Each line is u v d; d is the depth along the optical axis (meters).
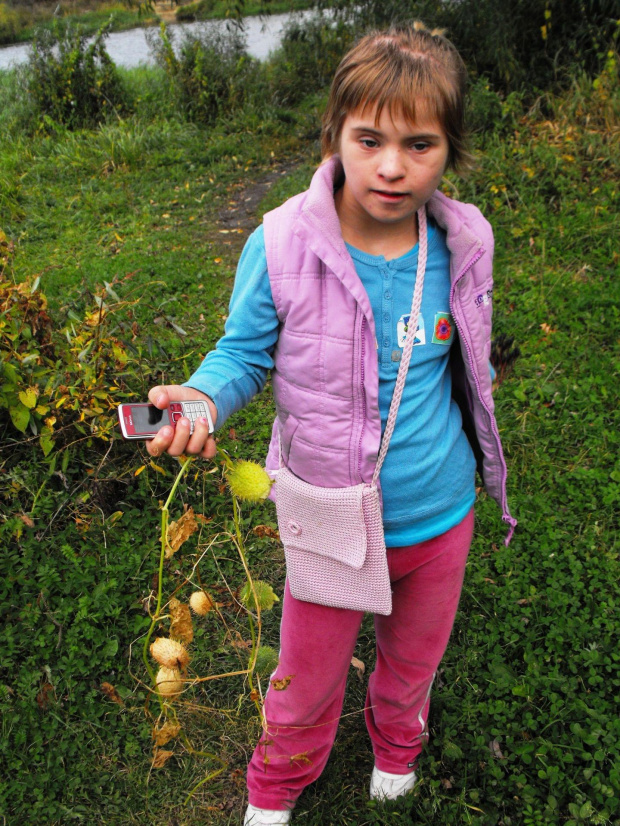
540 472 3.67
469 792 2.41
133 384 3.80
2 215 6.97
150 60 14.22
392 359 1.75
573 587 3.06
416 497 1.87
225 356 1.75
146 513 3.36
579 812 2.30
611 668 2.73
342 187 1.77
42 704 2.63
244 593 1.68
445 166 1.70
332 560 1.89
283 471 1.91
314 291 1.69
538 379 4.29
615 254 5.38
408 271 1.73
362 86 1.50
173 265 5.78
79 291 5.19
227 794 2.48
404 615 2.05
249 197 7.56
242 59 10.08
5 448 3.49
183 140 8.81
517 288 5.15
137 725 2.65
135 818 2.42
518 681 2.73
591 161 6.43
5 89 10.38
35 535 3.22
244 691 2.75
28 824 2.39
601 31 7.52
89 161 8.17
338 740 2.63
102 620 2.91
